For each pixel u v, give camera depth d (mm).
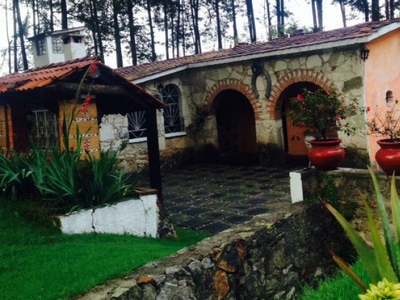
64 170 5246
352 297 3740
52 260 3973
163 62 13805
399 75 10344
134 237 5324
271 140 11453
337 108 5828
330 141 5863
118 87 6512
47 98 5934
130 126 11602
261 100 11477
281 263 5000
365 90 9297
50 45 11734
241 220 6832
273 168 11383
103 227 5242
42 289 3373
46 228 4887
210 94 12656
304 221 5453
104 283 3531
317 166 5938
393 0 20078
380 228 5359
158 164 7285
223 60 11594
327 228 5719
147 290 3582
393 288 1853
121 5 20297
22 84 6176
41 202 5281
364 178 5488
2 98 6477
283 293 4945
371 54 9453
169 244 5406
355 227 5625
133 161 11391
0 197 5551
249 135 14727
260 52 10672
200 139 13164
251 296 4539
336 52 9648
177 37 24641
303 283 5227
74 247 4371
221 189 9359
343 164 9758
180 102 12898
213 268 4188
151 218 5793
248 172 11141
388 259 2227
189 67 12531
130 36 21219
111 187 5449
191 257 4070
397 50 10281
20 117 6672
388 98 10102
